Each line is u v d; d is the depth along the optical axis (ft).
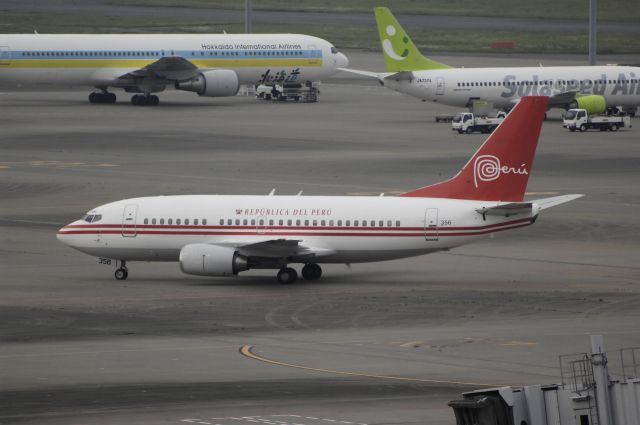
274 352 520.42
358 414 417.28
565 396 324.60
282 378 472.44
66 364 497.46
